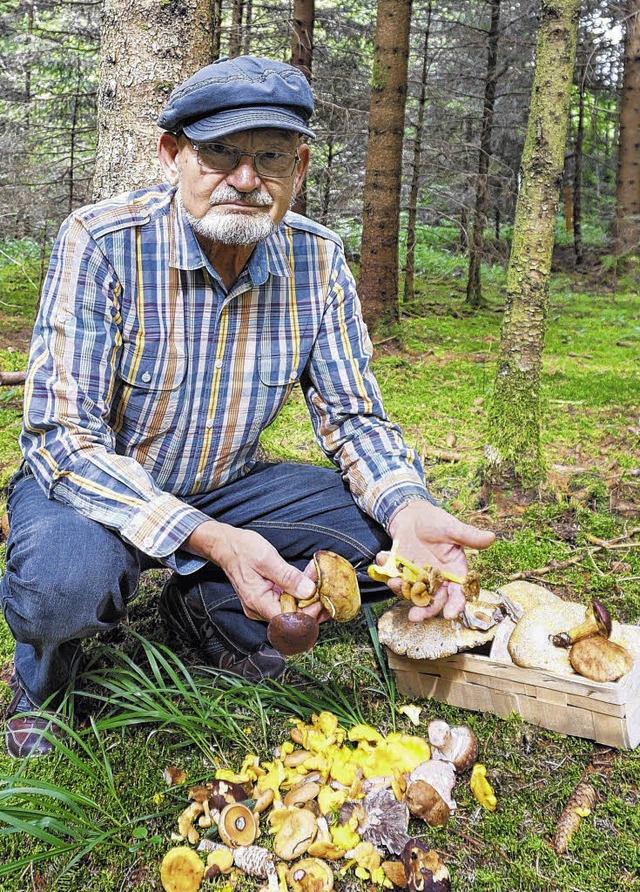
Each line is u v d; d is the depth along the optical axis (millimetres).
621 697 1637
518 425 2926
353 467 1896
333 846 1448
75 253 1633
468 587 1804
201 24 2936
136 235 1648
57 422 1618
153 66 2889
